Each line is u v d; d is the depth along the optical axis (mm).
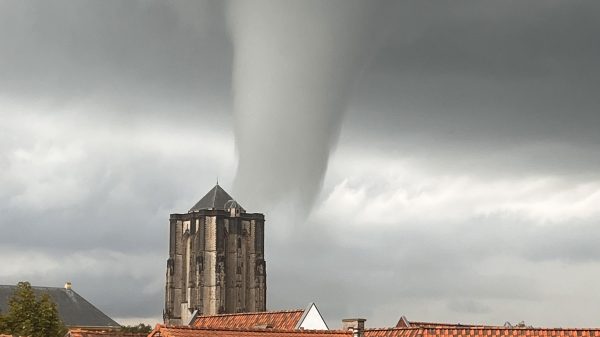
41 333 77562
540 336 55750
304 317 83750
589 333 55469
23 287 79938
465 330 58031
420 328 59438
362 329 56438
